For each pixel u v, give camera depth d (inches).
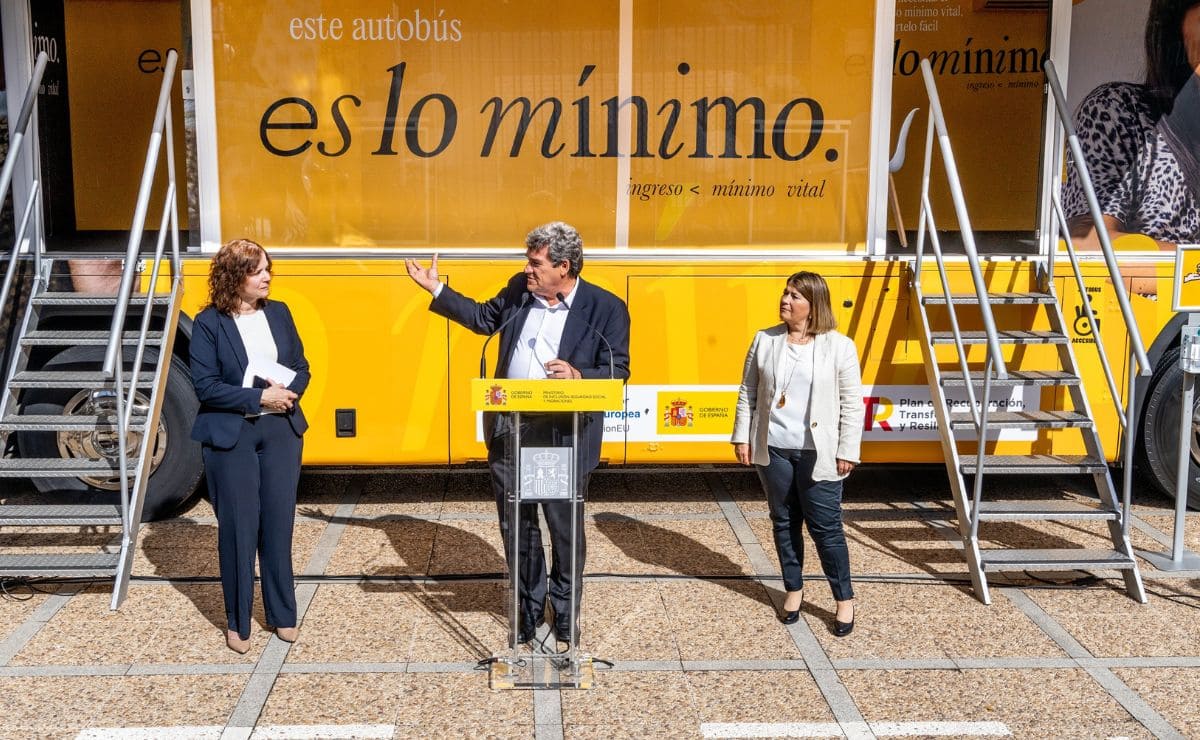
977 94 325.4
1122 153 263.0
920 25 321.7
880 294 250.7
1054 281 254.5
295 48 243.3
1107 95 260.4
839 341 190.4
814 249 254.4
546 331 178.2
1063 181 264.7
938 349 252.7
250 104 244.2
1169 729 163.6
